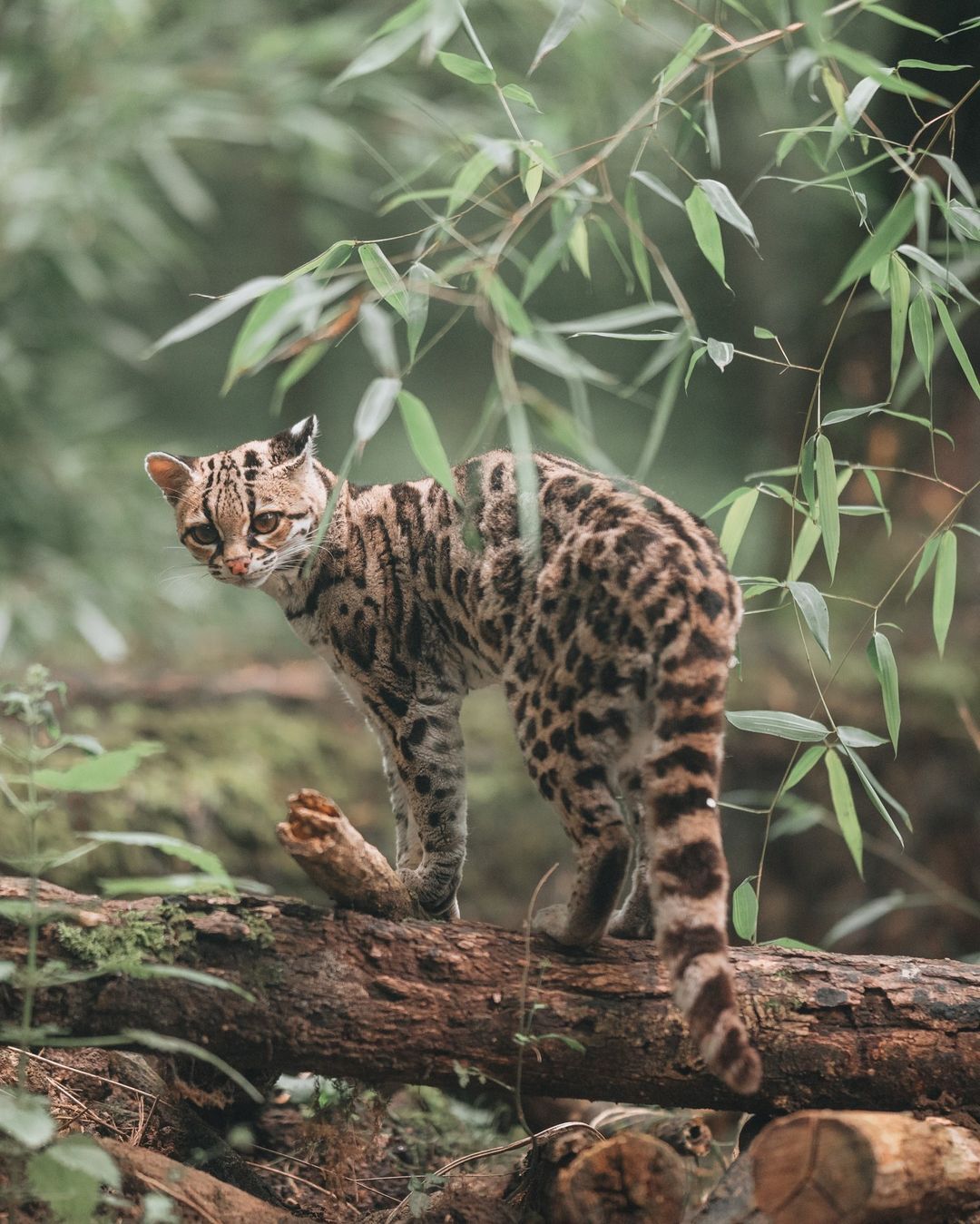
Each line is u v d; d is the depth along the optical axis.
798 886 11.91
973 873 11.52
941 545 6.30
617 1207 5.02
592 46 11.14
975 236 5.88
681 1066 5.47
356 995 5.32
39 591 13.41
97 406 16.06
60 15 13.57
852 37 13.02
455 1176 5.91
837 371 12.20
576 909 5.51
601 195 5.75
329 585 6.95
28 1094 4.81
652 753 5.22
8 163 12.99
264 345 4.79
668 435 23.88
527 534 6.05
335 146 14.00
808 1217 4.70
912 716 11.63
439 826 6.78
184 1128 5.99
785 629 12.62
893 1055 5.45
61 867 9.78
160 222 14.22
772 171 18.47
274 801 11.70
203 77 14.73
